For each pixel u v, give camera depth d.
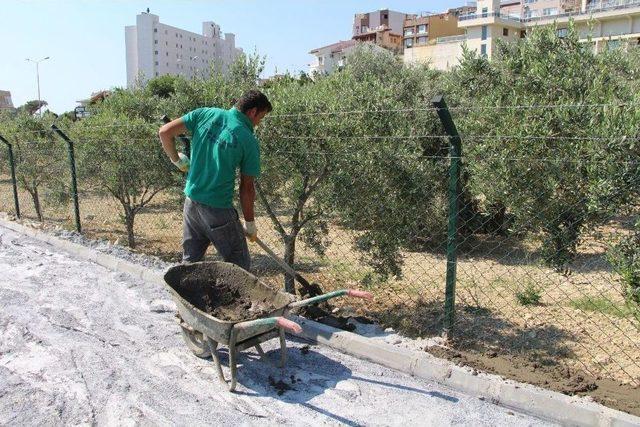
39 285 6.42
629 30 54.97
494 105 5.76
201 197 4.42
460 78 7.26
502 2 87.25
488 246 10.20
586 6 61.03
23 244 8.49
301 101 6.07
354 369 4.38
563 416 3.56
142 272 6.74
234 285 4.60
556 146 4.71
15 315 5.46
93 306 5.74
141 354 4.61
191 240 4.69
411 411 3.74
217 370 4.10
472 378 3.99
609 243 4.32
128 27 127.50
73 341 4.86
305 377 4.24
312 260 9.04
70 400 3.87
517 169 4.91
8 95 90.12
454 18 91.25
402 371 4.33
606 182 4.17
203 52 142.25
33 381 4.14
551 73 5.69
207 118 4.41
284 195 6.49
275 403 3.85
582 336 5.59
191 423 3.59
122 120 11.17
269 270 8.78
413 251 9.52
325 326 4.97
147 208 14.79
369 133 5.82
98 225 12.80
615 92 5.58
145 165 9.64
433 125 7.97
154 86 24.25
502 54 6.94
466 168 5.65
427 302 6.91
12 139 13.62
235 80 7.48
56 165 11.12
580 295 7.05
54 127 9.04
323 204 6.10
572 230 4.75
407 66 17.00
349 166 5.74
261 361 4.49
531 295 6.78
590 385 4.16
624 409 3.73
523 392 3.76
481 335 5.62
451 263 4.75
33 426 3.55
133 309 5.68
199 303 4.56
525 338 5.52
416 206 6.04
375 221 5.98
